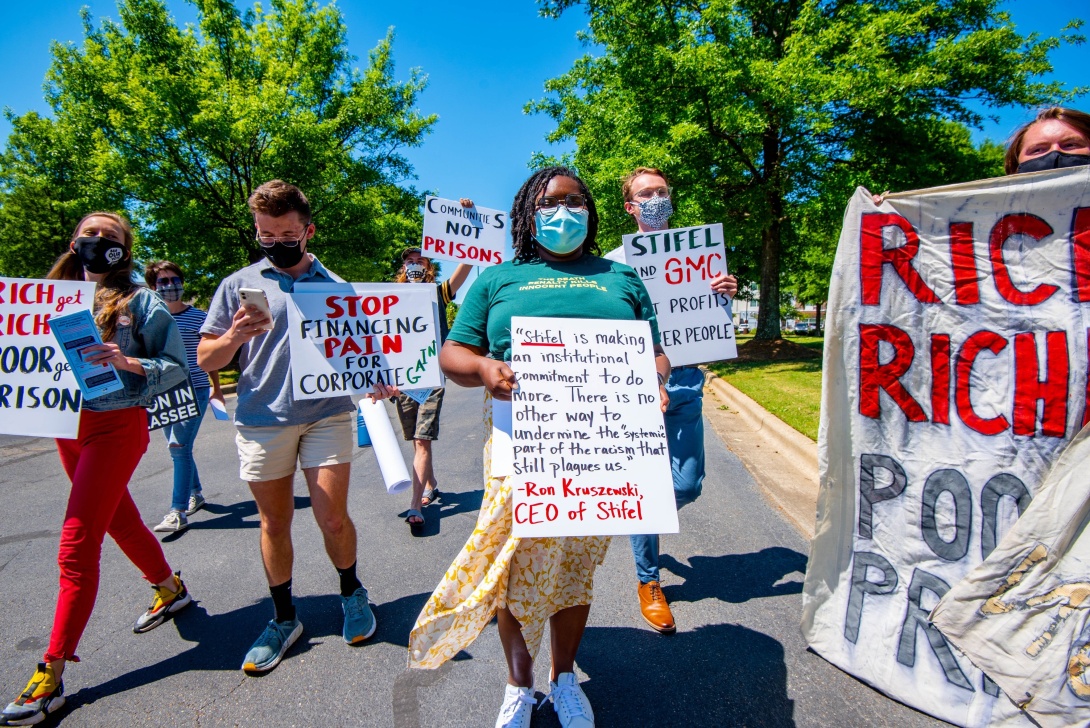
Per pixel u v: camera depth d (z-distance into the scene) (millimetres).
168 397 3098
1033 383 1998
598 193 13508
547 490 1750
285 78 16250
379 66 17922
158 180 14625
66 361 2340
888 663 2131
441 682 2287
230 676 2352
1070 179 1965
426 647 1796
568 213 1908
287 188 2393
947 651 2012
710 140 12984
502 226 4543
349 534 2545
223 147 14602
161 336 2492
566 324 1870
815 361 13094
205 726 2061
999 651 1851
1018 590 1848
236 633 2693
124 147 14555
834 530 2293
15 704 2080
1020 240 2033
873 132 13695
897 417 2170
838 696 2127
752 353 15602
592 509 1762
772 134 14156
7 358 2311
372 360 2547
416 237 22047
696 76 11898
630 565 3303
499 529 1851
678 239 3047
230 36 17094
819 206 13922
